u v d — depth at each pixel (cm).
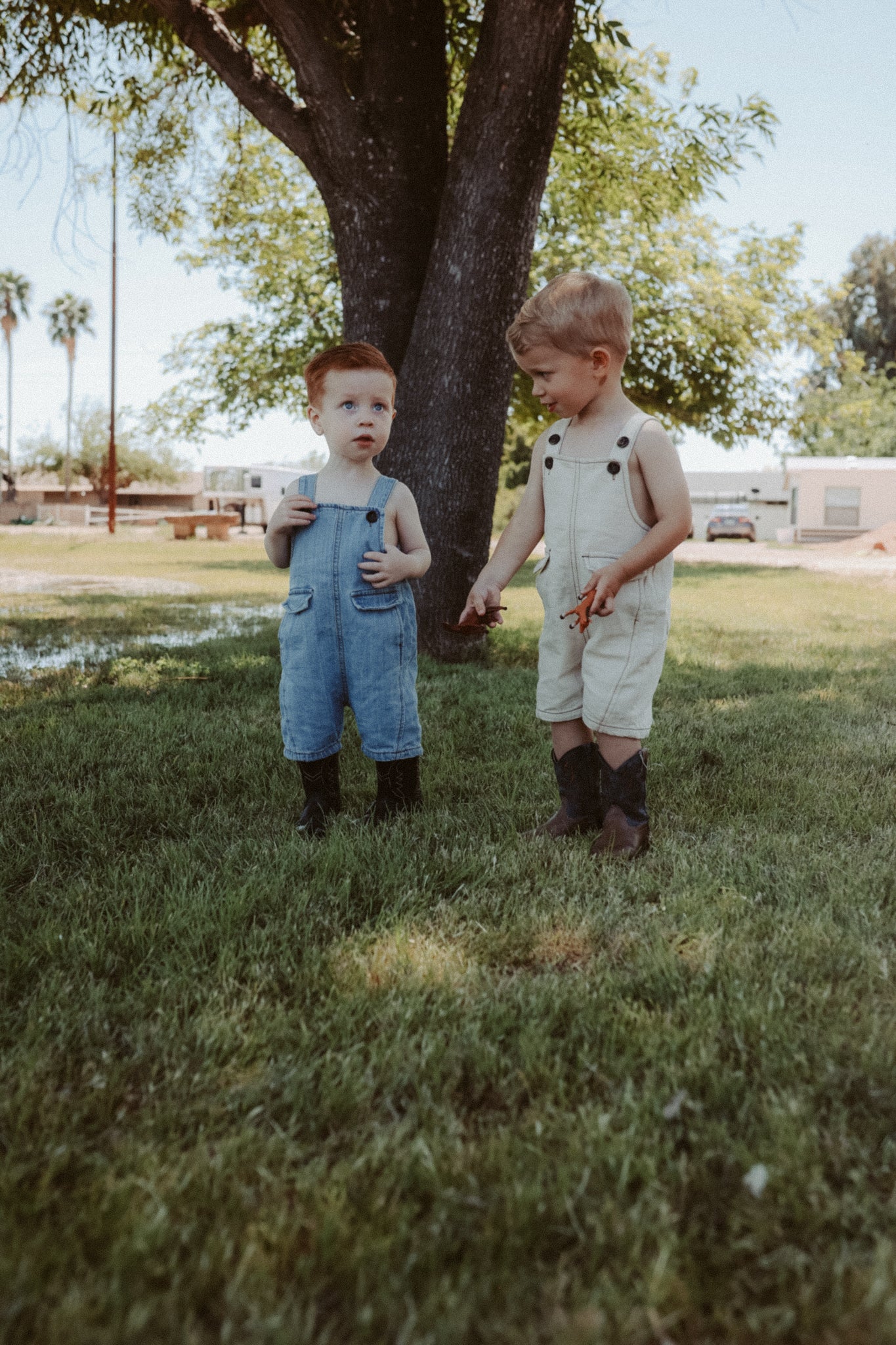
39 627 754
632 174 984
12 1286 102
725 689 501
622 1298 102
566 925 200
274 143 1172
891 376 4319
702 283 1381
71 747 350
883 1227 114
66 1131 129
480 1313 102
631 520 234
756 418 1459
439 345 544
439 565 569
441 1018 161
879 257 4328
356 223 581
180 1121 133
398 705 260
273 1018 161
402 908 208
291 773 321
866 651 659
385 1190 119
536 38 496
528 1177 121
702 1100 140
